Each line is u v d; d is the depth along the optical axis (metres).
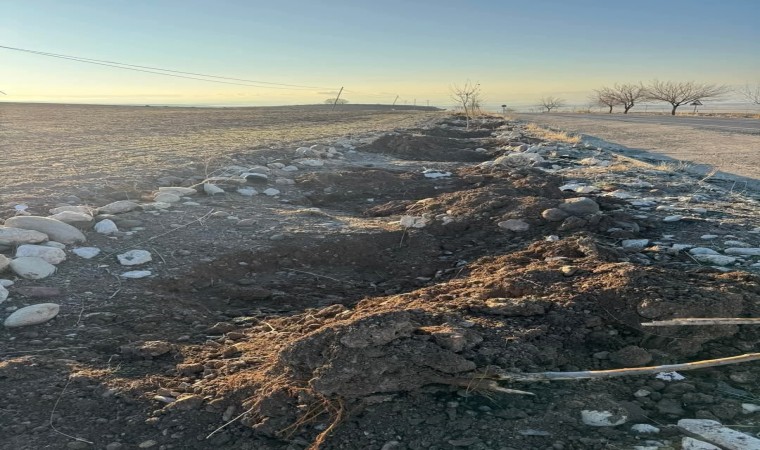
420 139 18.05
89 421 2.90
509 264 5.28
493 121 34.12
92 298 4.43
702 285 4.00
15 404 2.97
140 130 22.36
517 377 3.12
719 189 9.36
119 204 6.82
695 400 2.95
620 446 2.58
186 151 13.30
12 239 5.11
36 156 12.24
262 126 26.94
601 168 11.88
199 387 3.21
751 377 3.14
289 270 5.59
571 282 4.25
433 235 6.65
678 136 22.52
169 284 4.89
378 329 3.19
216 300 4.80
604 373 3.10
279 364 3.21
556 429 2.74
